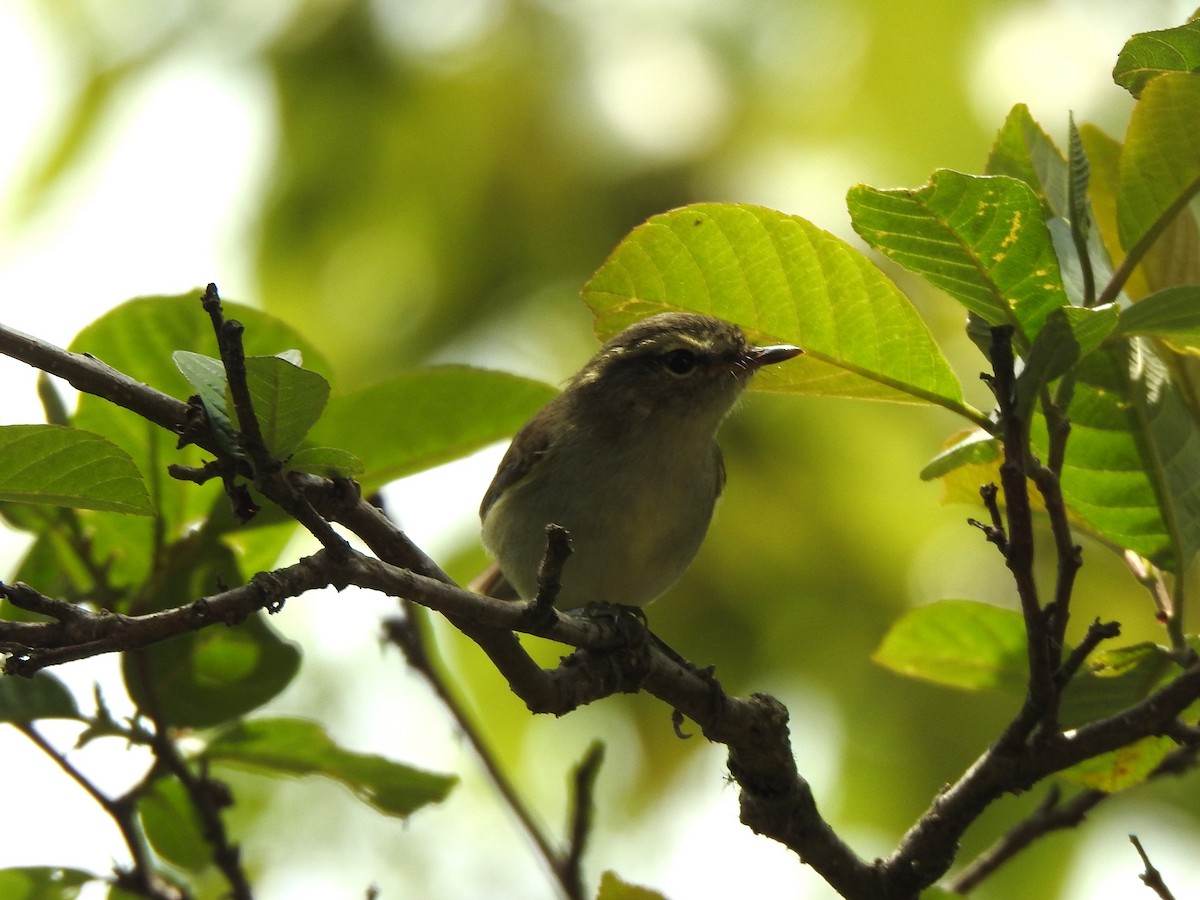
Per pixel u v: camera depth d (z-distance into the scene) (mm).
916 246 6027
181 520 7727
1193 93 5840
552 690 6125
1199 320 5816
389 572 5039
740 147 12875
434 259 13320
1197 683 5957
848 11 13156
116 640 4516
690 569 13320
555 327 13367
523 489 10094
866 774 13289
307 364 7852
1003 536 5688
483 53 13133
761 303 6887
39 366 5156
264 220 13445
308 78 13102
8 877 7492
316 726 7961
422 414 8125
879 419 13508
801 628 13328
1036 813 7910
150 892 7523
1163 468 6762
